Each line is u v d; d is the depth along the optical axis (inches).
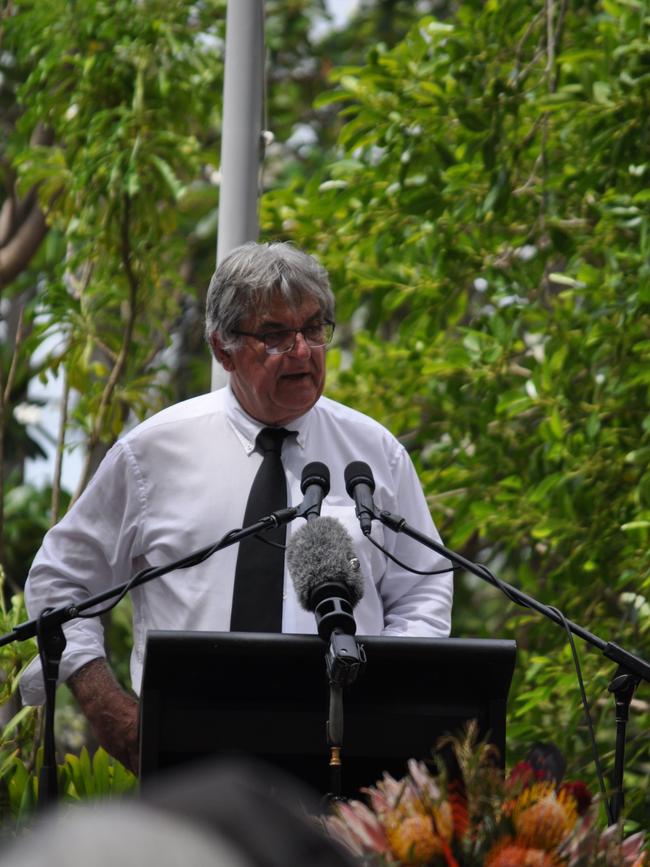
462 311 744.3
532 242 713.0
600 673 663.8
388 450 392.2
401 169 681.0
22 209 869.8
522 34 701.3
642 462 650.2
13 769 496.7
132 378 692.7
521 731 684.7
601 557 689.0
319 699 284.8
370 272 738.2
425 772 226.5
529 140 681.0
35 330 649.0
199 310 1021.8
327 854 99.8
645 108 644.1
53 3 704.4
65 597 375.6
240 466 375.2
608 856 212.4
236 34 536.1
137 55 693.3
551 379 694.5
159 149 677.9
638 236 696.4
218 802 98.1
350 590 282.4
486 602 1055.6
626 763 677.3
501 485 731.4
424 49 700.0
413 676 285.9
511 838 209.6
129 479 378.0
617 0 677.3
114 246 666.8
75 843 93.2
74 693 368.2
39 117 703.1
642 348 655.8
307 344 364.2
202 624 360.8
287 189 741.9
